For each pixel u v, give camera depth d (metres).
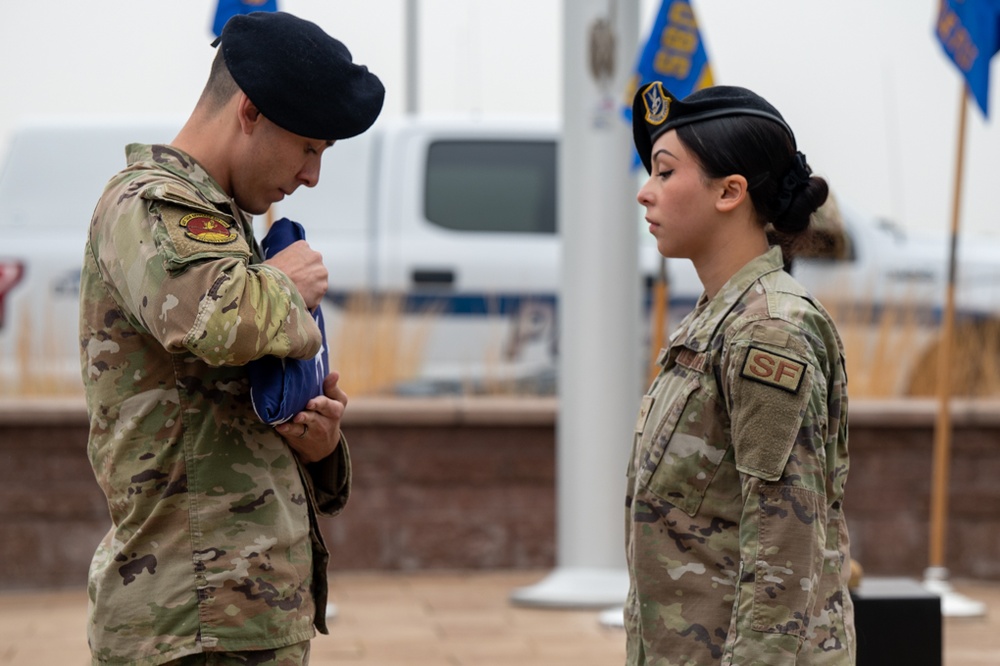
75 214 14.96
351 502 12.07
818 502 3.82
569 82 10.82
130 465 4.09
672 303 14.56
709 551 3.96
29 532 11.63
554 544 12.25
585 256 10.70
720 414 3.97
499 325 14.50
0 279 14.48
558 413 11.34
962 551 12.33
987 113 10.76
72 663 8.82
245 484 4.12
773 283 4.04
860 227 14.63
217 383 4.12
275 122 4.18
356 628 9.84
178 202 4.00
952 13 10.93
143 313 3.94
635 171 10.77
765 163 4.11
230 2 10.40
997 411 12.19
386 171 14.98
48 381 13.41
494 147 15.09
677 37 9.89
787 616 3.75
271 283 4.03
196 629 4.02
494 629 9.80
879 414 12.20
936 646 5.77
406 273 14.61
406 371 14.03
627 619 4.18
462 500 12.18
